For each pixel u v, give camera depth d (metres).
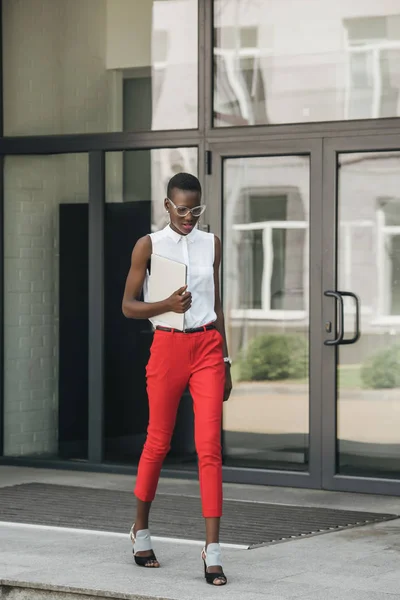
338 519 6.57
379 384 7.40
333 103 7.52
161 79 8.10
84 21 8.39
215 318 5.20
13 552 5.61
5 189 8.69
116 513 6.70
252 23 7.78
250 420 7.82
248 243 7.80
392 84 7.35
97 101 8.35
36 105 8.58
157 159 8.13
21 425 8.69
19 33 8.62
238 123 7.83
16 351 8.69
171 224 5.16
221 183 7.86
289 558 5.52
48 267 8.58
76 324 8.49
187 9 8.00
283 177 7.68
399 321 7.32
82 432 8.48
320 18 7.57
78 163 8.42
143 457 5.23
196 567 5.28
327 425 7.51
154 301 5.11
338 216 7.50
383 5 7.38
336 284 7.50
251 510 6.84
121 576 5.09
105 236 8.34
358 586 4.96
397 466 7.37
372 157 7.39
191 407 8.03
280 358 7.71
